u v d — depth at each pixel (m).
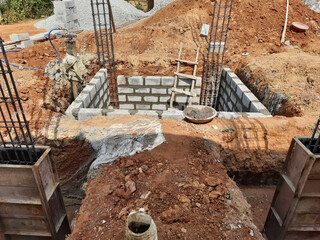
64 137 4.58
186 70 8.23
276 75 6.54
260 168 4.63
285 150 4.52
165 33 9.38
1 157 3.10
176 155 4.00
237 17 9.78
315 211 3.06
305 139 3.07
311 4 12.75
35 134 4.56
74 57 7.11
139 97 7.99
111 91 8.42
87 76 8.19
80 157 4.75
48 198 2.94
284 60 7.39
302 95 5.50
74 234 2.79
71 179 4.98
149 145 4.23
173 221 2.85
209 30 9.48
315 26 9.64
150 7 19.94
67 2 11.45
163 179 3.49
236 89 6.59
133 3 22.12
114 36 9.52
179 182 3.43
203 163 3.83
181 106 8.15
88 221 2.93
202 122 4.80
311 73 6.45
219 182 3.39
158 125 4.77
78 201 5.13
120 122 4.88
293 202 2.96
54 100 6.29
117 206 3.11
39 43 9.61
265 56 8.02
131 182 3.37
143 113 5.20
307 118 4.79
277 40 9.11
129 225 2.16
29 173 2.71
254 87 6.74
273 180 4.86
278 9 9.86
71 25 11.97
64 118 5.18
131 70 8.27
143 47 8.98
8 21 14.98
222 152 4.47
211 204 3.09
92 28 12.58
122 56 8.37
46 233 3.19
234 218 2.92
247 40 9.20
